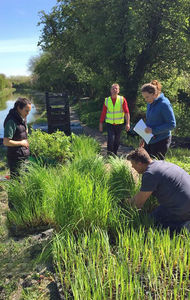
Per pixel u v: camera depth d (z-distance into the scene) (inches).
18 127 167.3
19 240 132.1
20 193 150.5
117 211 128.0
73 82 1253.7
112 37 529.0
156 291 90.3
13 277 106.3
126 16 494.6
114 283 93.7
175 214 121.3
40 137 249.4
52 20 640.4
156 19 506.9
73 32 630.5
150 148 178.4
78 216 126.6
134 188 154.3
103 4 551.5
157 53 566.9
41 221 145.3
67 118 397.1
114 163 172.4
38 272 108.0
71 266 103.7
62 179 144.6
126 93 588.4
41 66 1485.0
